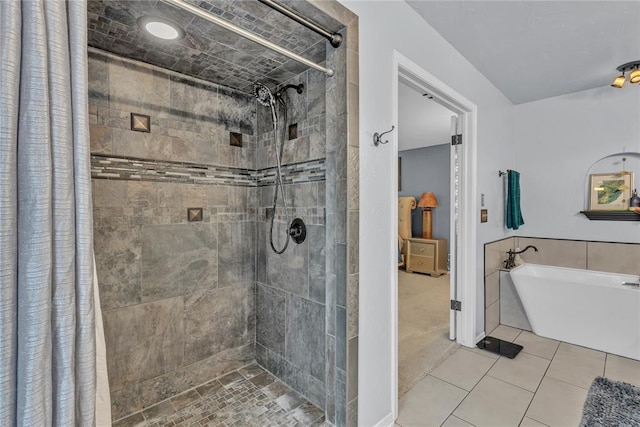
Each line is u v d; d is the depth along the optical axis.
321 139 1.74
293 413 1.69
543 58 2.33
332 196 1.46
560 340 2.70
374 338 1.53
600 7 1.71
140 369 1.71
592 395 1.88
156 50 1.60
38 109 0.63
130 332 1.67
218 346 2.04
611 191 2.88
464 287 2.59
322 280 1.73
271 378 2.04
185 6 0.90
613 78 2.71
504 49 2.19
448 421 1.67
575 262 3.08
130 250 1.67
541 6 1.70
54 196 0.66
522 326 2.97
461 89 2.29
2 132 0.59
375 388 1.54
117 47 1.56
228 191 2.09
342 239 1.40
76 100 0.70
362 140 1.44
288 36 1.52
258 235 2.21
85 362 0.70
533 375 2.13
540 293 2.76
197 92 1.93
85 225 0.71
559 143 3.16
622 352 2.40
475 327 2.63
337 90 1.41
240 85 2.06
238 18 1.37
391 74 1.60
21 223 0.62
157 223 1.76
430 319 3.22
